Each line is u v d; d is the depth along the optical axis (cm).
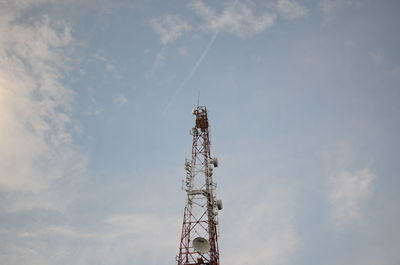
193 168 7431
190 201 7006
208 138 7925
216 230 6700
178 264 6316
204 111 8369
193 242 6269
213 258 6350
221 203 6875
